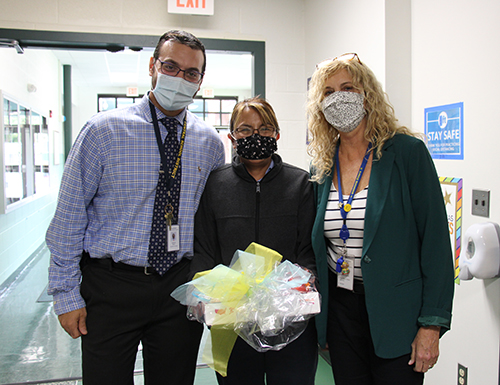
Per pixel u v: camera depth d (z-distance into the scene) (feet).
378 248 4.18
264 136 4.80
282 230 4.87
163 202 4.84
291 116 9.91
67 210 4.67
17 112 15.20
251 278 4.14
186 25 9.23
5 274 14.69
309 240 4.99
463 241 5.28
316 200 5.07
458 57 5.69
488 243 4.92
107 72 29.63
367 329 4.44
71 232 4.72
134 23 8.97
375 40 6.95
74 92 34.71
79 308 4.70
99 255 4.75
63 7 8.68
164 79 4.69
